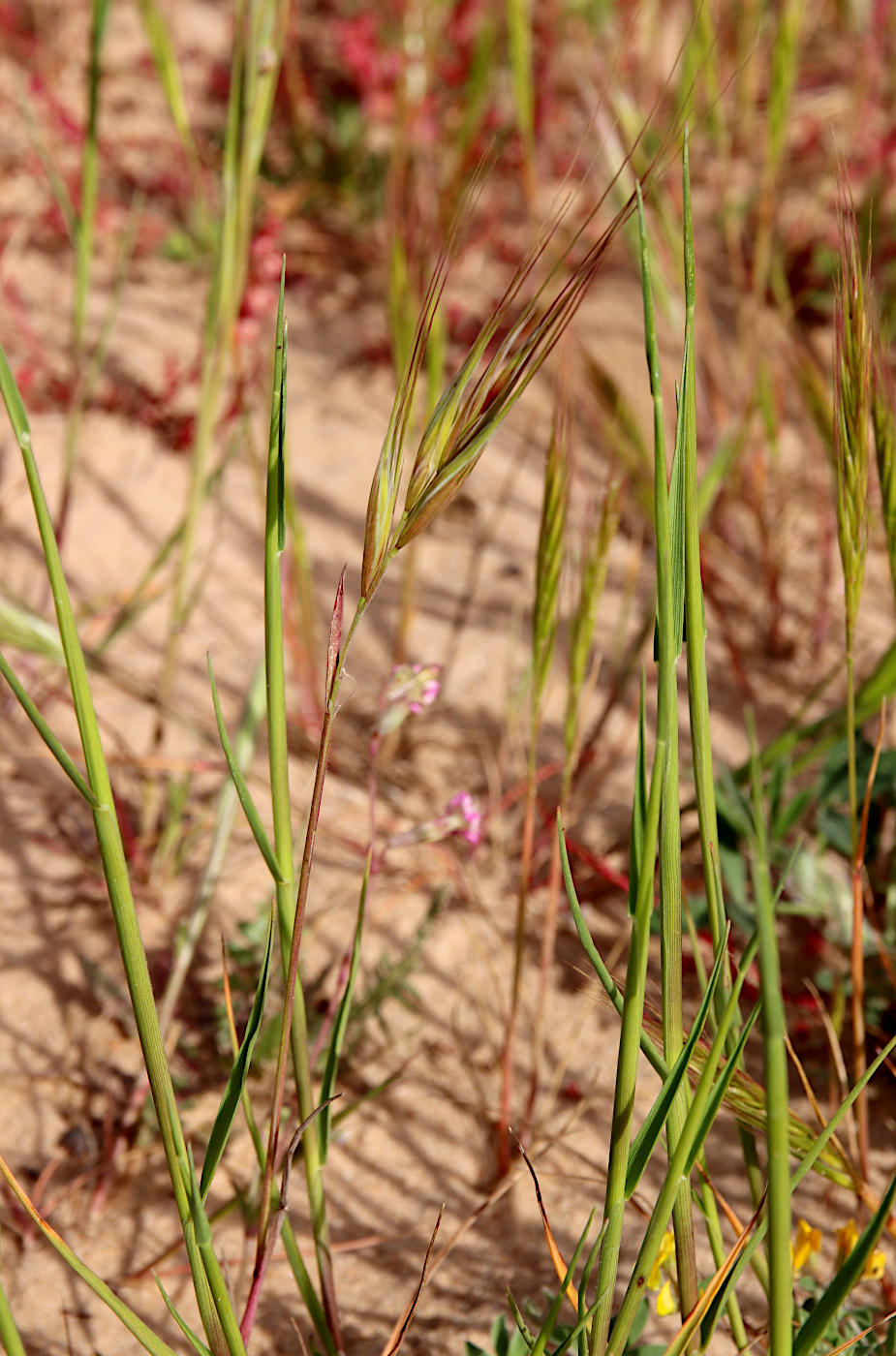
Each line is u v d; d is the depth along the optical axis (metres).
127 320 1.15
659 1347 0.66
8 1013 0.76
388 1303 0.71
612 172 0.91
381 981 0.74
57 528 0.82
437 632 0.93
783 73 0.85
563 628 0.93
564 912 0.80
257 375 0.88
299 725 0.83
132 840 0.79
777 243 1.21
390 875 0.80
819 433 0.90
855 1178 0.65
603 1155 0.74
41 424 1.05
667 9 1.33
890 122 1.27
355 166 1.26
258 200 1.24
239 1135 0.74
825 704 0.88
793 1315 0.66
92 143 0.78
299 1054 0.64
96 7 0.76
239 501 1.02
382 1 1.32
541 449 1.07
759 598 0.96
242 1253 0.71
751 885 0.76
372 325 1.18
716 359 1.07
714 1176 0.73
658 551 0.58
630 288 1.18
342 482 1.04
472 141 1.04
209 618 0.93
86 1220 0.72
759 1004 0.60
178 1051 0.75
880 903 0.77
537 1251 0.72
